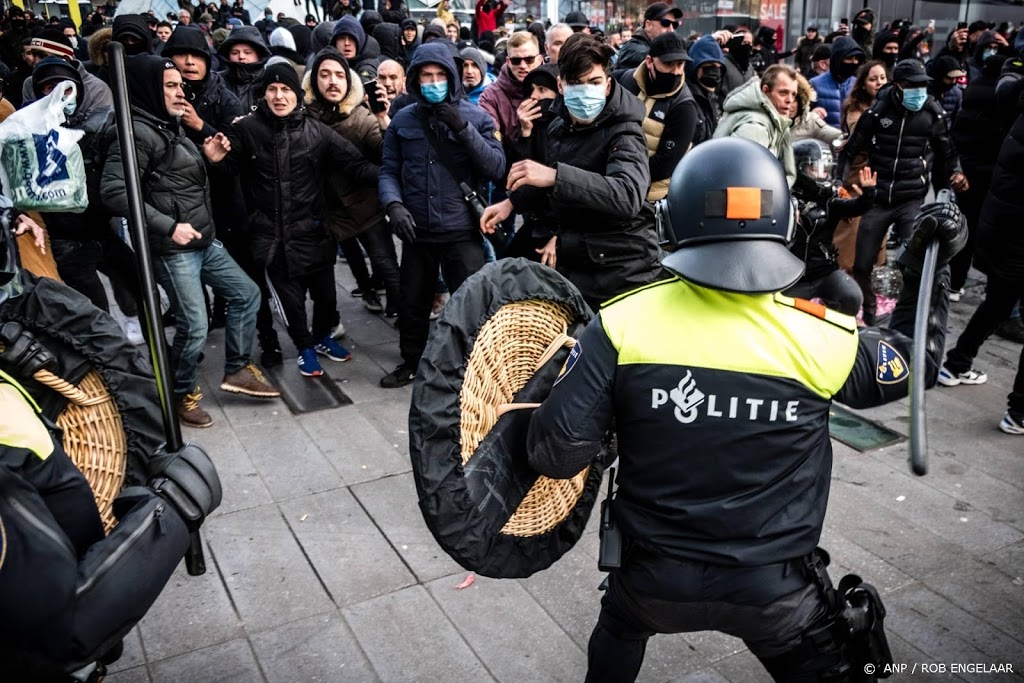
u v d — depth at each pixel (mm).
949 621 2846
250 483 3762
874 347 1836
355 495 3660
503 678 2623
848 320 1816
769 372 1716
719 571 1777
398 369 4781
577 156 3395
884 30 8109
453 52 4316
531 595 3000
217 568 3156
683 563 1797
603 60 3234
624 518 1867
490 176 4414
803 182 3695
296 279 4742
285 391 4711
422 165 4402
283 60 4426
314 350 4918
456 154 4391
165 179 3980
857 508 3504
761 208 1688
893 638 2770
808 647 1864
